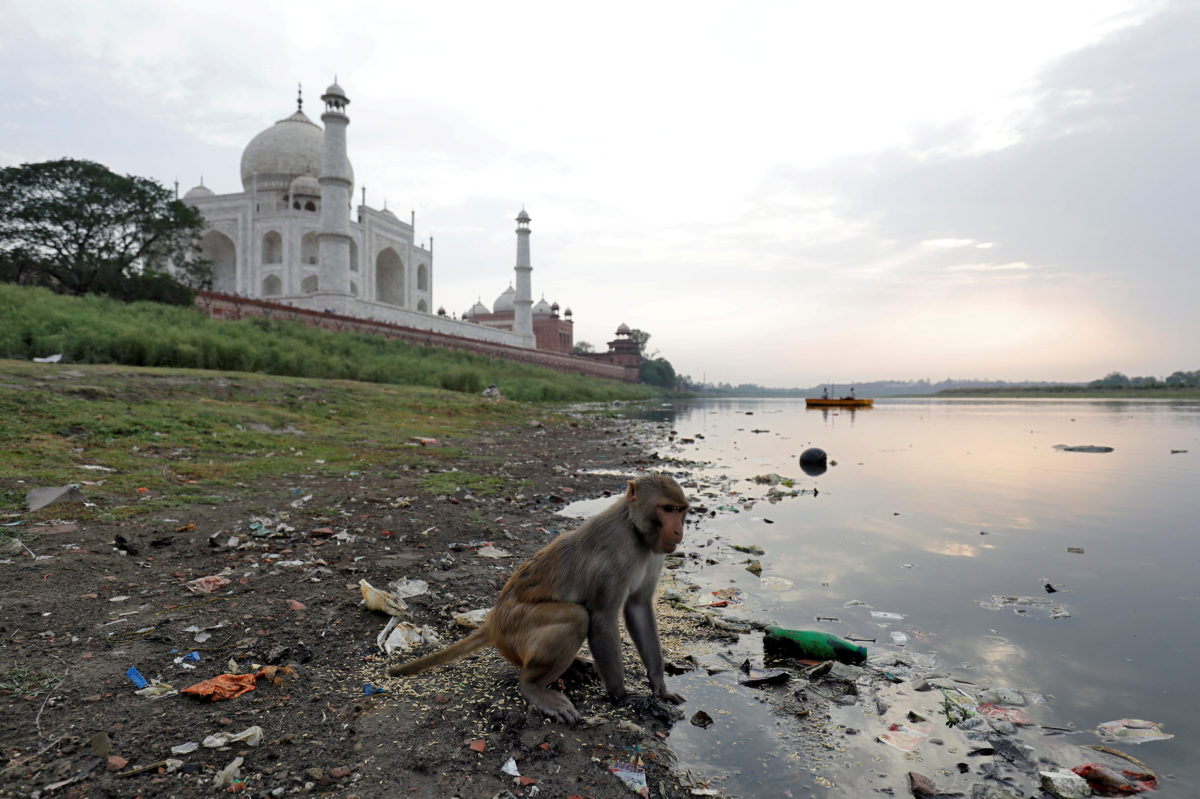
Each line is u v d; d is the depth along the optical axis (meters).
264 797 2.54
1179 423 28.45
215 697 3.27
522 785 2.70
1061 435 22.05
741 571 5.98
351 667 3.73
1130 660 4.04
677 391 138.88
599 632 3.28
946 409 49.75
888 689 3.70
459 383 36.66
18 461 8.08
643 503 3.18
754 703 3.54
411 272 78.50
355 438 13.88
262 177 65.56
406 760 2.82
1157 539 7.16
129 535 5.94
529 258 84.38
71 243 39.59
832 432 23.88
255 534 6.32
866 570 6.00
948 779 2.85
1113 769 2.89
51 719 3.00
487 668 3.78
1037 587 5.50
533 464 12.77
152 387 14.34
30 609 4.21
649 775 2.82
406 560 5.84
